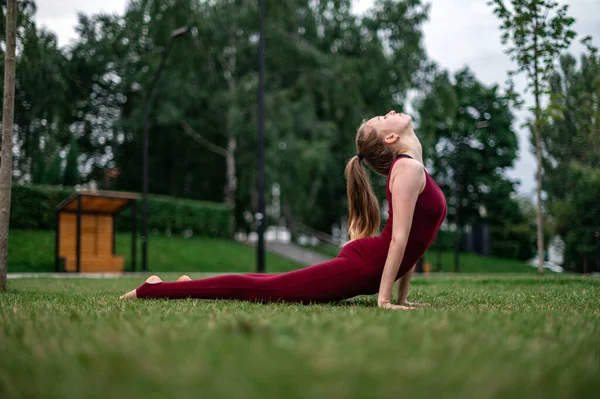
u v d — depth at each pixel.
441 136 38.97
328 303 4.09
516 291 6.13
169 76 28.09
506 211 38.16
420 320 2.51
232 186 30.14
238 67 30.05
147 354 1.67
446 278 10.16
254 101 27.70
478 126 38.03
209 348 1.72
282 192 27.97
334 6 28.92
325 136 27.06
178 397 1.20
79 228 17.50
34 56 21.23
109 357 1.65
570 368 1.59
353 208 4.36
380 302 3.77
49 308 3.64
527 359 1.67
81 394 1.27
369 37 28.72
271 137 26.25
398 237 3.80
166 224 25.50
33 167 24.94
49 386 1.37
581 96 13.80
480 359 1.61
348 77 27.23
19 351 1.89
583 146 16.70
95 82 30.66
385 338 1.90
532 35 12.53
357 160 4.32
